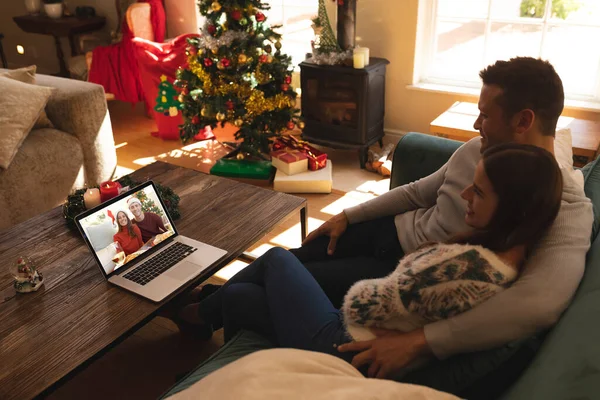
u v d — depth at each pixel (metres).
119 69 4.03
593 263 1.15
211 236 1.87
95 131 3.02
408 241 1.70
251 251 2.59
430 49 3.51
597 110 3.10
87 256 1.76
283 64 3.16
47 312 1.51
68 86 2.98
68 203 1.97
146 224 1.78
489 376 1.16
